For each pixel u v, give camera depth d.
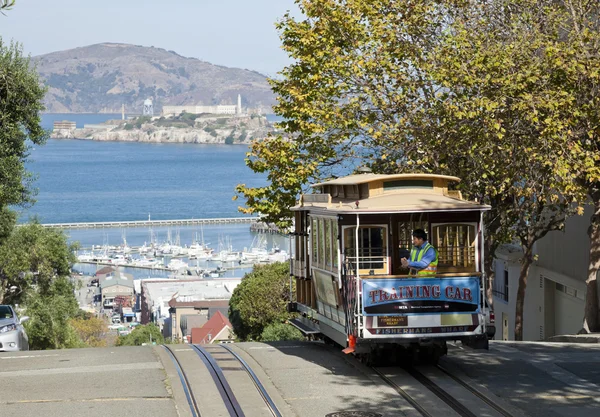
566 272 35.12
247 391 14.55
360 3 29.00
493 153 25.12
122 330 168.00
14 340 23.81
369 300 15.16
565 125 22.92
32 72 30.44
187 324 138.88
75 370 16.81
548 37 25.89
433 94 27.08
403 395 14.08
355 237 16.31
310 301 19.62
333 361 17.34
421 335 15.27
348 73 28.23
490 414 12.73
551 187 23.91
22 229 59.12
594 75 22.61
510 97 23.97
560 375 15.48
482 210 16.17
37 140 31.14
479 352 18.19
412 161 26.44
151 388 14.88
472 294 15.53
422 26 28.84
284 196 30.44
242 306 57.12
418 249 15.55
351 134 29.08
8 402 13.91
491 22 28.56
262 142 30.41
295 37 30.61
